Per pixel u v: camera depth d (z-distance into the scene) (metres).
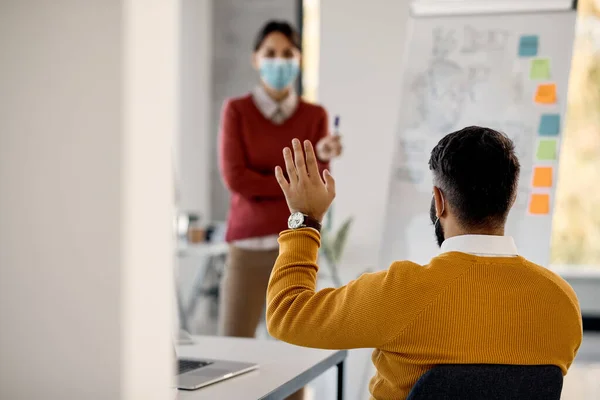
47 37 0.90
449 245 1.33
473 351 1.25
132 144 0.90
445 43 3.77
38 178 0.91
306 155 1.46
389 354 1.31
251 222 3.04
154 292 0.97
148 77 0.94
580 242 5.56
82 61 0.89
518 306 1.27
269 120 3.12
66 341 0.91
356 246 4.53
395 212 3.71
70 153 0.90
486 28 3.73
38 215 0.91
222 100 6.04
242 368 1.63
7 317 0.92
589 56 5.50
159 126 0.98
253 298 3.08
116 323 0.89
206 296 5.50
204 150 5.96
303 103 3.20
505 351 1.26
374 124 4.55
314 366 1.69
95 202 0.90
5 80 0.91
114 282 0.89
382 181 4.54
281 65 3.10
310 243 1.44
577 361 4.72
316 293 1.35
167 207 1.01
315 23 5.86
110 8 0.88
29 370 0.92
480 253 1.31
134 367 0.92
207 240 5.12
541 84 3.65
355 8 4.56
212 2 5.98
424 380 1.22
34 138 0.91
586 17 5.49
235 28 5.97
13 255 0.92
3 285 0.92
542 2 3.68
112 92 0.89
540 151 3.61
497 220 1.33
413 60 3.79
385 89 4.54
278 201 3.05
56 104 0.90
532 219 3.57
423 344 1.26
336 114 4.60
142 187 0.93
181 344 1.94
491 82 3.69
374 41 4.55
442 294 1.26
